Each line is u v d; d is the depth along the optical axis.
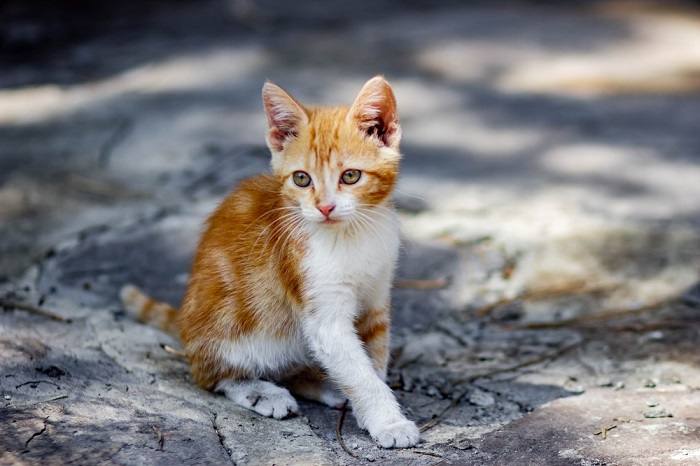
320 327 3.89
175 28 12.01
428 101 9.12
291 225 3.96
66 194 6.83
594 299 5.28
